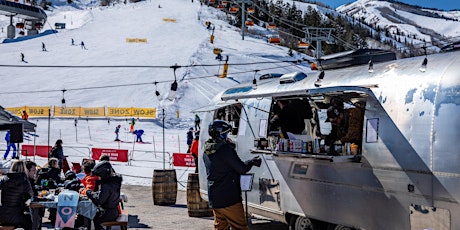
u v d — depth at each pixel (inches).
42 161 794.2
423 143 197.3
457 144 184.7
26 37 3467.0
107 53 2605.8
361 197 225.0
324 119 300.4
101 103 1713.8
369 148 222.7
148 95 1808.6
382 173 214.4
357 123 244.1
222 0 2301.9
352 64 272.1
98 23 3924.7
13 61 2450.8
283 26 4407.0
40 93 1836.9
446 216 185.3
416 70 213.5
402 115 209.6
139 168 726.5
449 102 191.5
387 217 211.3
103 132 1342.3
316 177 254.7
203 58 2506.2
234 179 219.3
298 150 265.7
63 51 2726.4
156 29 3474.4
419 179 196.9
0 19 5246.1
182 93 1850.4
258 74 2295.8
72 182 329.7
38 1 6200.8
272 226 349.1
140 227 351.3
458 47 214.1
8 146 810.8
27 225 290.7
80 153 926.4
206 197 375.9
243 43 3292.3
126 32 3425.2
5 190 285.0
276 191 287.7
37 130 1316.4
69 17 4660.4
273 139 289.9
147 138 1246.3
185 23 3912.4
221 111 379.6
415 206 197.9
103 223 282.2
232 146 223.5
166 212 416.2
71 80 2022.6
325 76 273.4
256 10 4704.7
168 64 2317.9
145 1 5521.7
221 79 2130.9
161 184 454.3
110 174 286.0
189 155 699.4
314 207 255.3
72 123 1482.5
